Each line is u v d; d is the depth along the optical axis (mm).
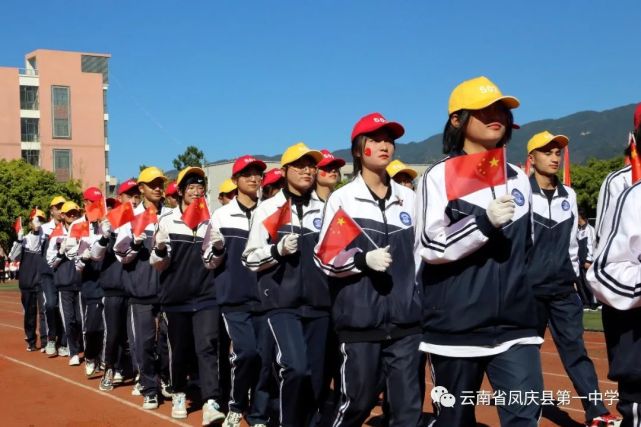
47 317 12727
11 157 67625
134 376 10492
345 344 5086
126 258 8391
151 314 8523
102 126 71688
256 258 6465
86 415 8234
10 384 10180
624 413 3643
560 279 6797
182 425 7668
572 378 6828
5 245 45188
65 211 11688
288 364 6285
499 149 3971
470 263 4016
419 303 5070
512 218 3920
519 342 4027
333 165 7648
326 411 6617
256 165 7414
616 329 3625
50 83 69438
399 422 5039
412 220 5273
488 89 4137
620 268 3459
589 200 36281
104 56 74375
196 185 7688
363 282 5000
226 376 8031
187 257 7656
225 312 7234
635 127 4500
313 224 6656
